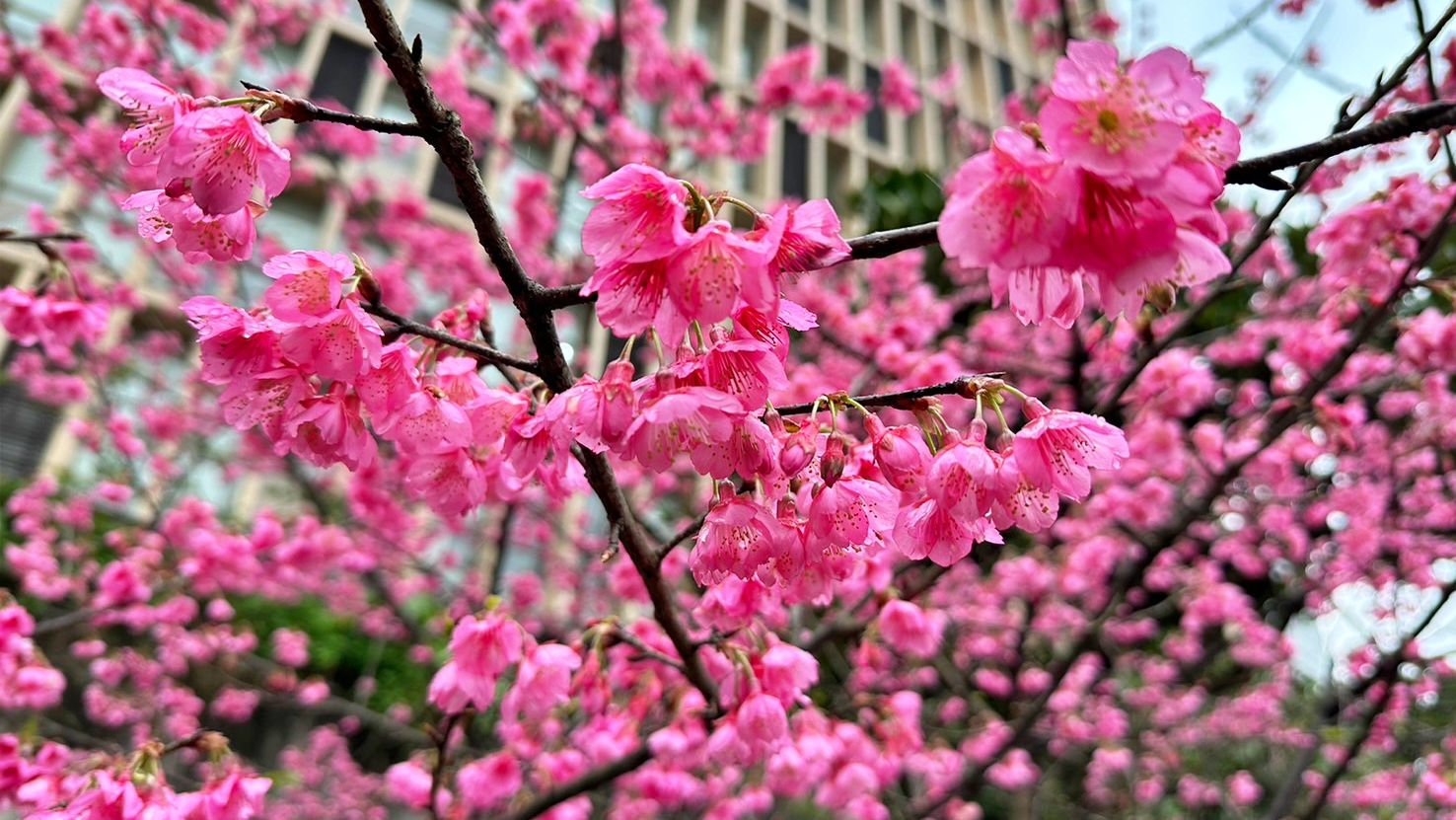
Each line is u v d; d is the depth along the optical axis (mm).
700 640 1944
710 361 1196
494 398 1521
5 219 8852
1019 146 911
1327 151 1164
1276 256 4637
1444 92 2391
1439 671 4793
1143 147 870
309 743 7227
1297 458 4645
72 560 5941
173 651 5570
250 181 1191
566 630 5820
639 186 1097
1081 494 1255
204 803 1736
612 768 2537
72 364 6293
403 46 1188
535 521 6895
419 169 10719
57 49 5660
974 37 17984
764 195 13914
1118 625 6625
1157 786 7363
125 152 1271
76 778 2146
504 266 1344
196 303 1276
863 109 6742
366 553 5738
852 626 2936
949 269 6863
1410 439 5645
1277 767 7871
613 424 1150
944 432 1332
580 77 5680
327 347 1260
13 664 2914
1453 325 2895
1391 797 6469
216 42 5820
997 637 6613
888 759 2910
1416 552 5887
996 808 8289
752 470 1191
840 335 5234
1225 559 7473
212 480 8398
